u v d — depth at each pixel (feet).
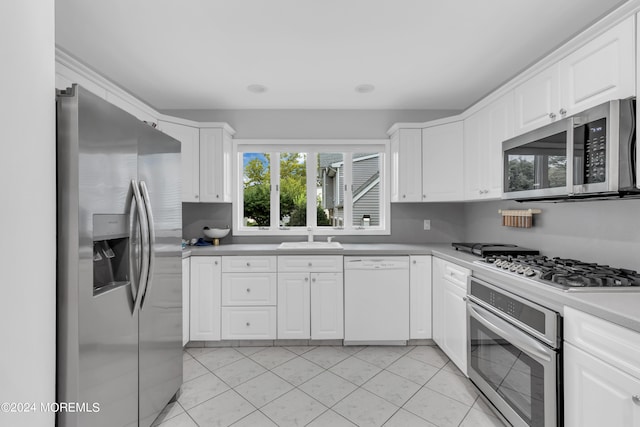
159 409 5.60
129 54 7.13
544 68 5.82
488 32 6.36
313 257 8.94
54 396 3.56
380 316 8.89
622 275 4.81
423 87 9.11
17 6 3.00
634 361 3.17
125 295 4.60
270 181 11.27
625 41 4.17
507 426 5.43
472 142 8.60
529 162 5.90
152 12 5.64
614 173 4.09
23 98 3.07
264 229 11.12
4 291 2.89
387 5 5.52
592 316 3.68
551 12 5.72
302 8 5.58
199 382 7.12
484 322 5.85
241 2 5.41
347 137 11.01
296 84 8.86
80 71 6.16
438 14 5.78
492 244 8.75
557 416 4.18
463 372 7.01
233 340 9.05
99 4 5.41
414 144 9.95
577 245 6.28
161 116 9.07
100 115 4.04
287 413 6.01
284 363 8.02
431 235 11.09
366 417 5.88
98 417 4.03
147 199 4.99
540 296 4.64
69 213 3.66
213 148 9.85
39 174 3.28
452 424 5.67
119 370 4.45
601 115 4.25
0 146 2.84
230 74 8.19
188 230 10.89
